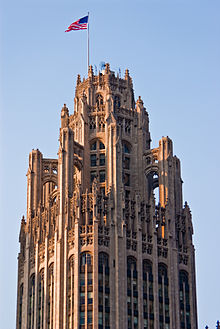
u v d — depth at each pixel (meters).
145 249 172.88
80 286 164.62
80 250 167.00
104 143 186.50
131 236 171.62
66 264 167.75
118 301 164.38
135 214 174.25
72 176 177.75
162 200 180.75
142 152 188.00
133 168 187.25
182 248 179.12
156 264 172.75
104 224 169.62
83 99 191.12
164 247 175.75
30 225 182.88
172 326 169.75
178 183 186.00
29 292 177.88
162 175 182.38
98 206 170.38
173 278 173.88
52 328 166.88
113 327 162.75
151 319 168.00
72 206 172.50
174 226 178.62
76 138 190.38
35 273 176.75
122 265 167.50
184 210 183.25
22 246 184.88
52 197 182.12
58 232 171.62
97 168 185.12
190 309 174.88
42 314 171.50
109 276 166.38
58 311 164.88
